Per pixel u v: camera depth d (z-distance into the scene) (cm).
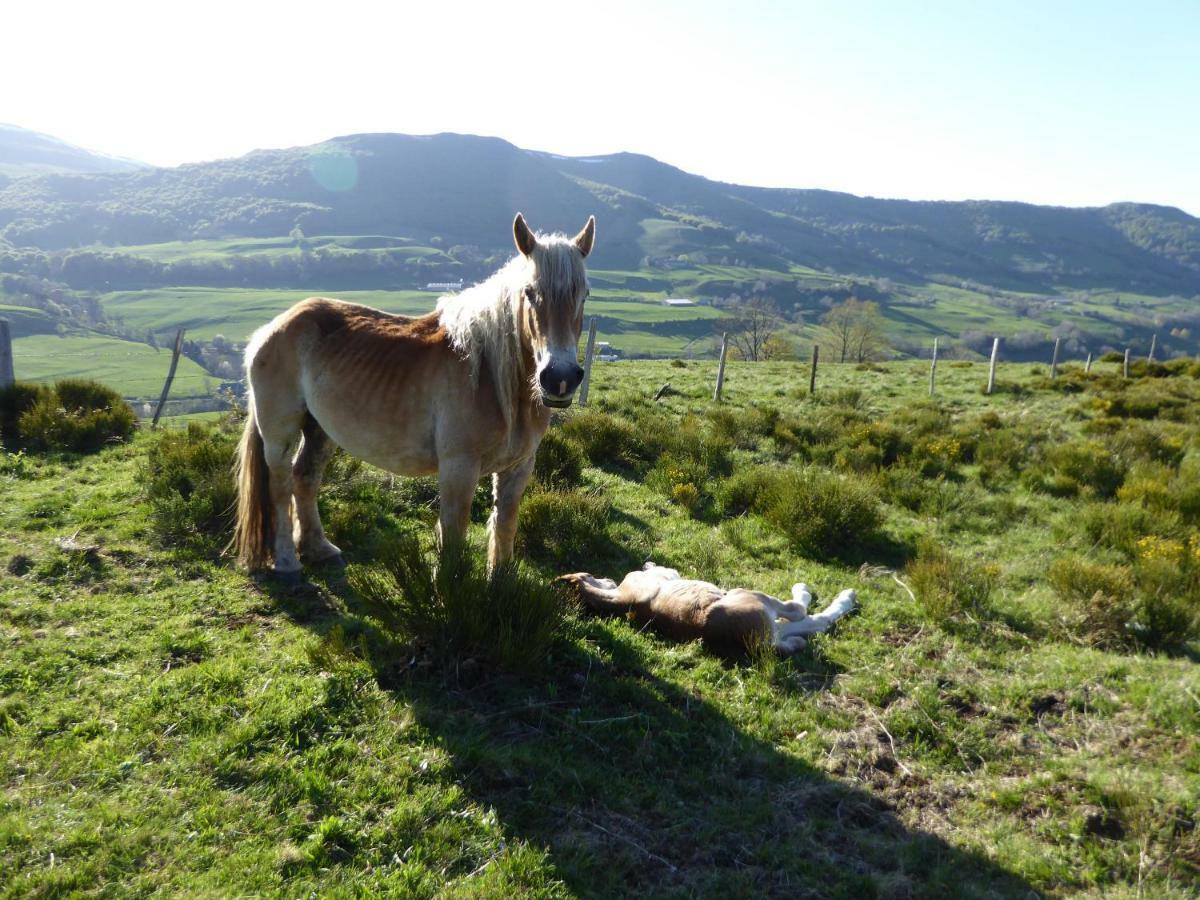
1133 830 302
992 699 407
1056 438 1148
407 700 369
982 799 328
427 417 429
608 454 900
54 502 615
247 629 439
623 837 290
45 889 247
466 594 396
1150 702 394
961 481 899
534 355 393
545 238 378
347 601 488
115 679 381
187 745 328
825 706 397
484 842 282
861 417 1234
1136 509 708
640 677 414
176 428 930
